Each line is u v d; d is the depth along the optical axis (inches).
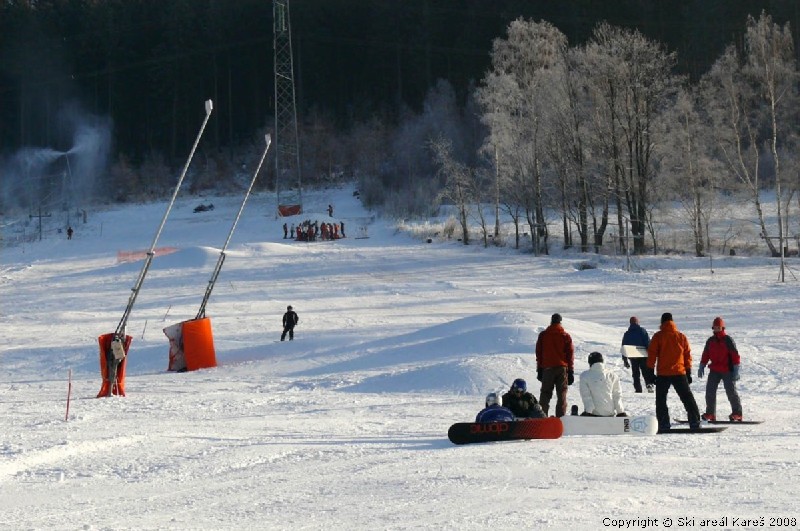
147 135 7066.9
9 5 7268.7
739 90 3216.0
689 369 706.2
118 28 7190.0
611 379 697.6
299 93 7185.0
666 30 6215.6
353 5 7283.5
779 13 5708.7
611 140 3344.0
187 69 7003.0
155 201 5885.8
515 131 3572.8
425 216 4628.4
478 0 6943.9
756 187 3174.2
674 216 3496.6
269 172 6299.2
